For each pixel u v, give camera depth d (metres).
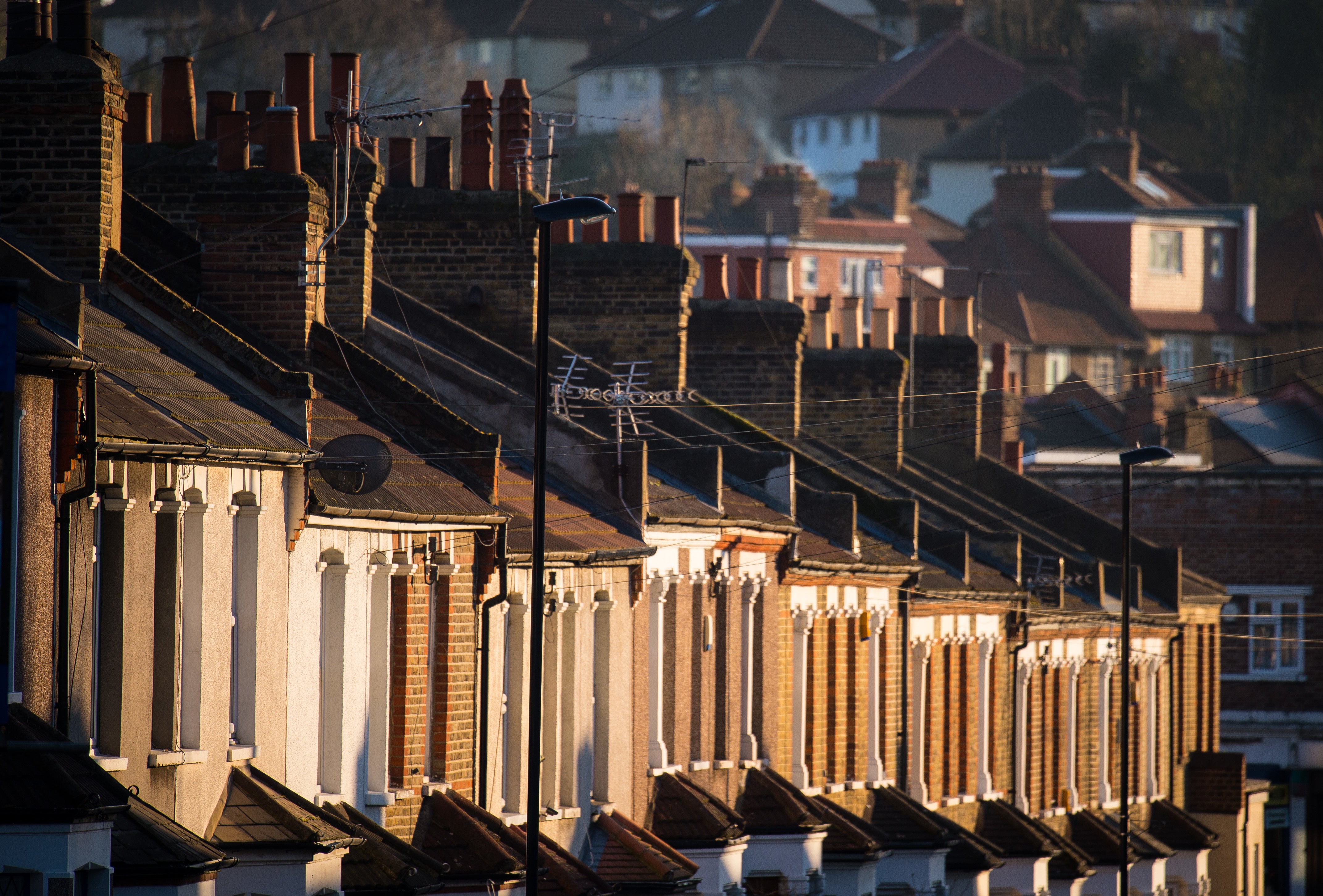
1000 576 164.38
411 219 121.19
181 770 72.81
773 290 170.62
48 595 65.19
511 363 114.81
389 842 83.12
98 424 67.56
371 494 84.81
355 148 107.25
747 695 123.88
